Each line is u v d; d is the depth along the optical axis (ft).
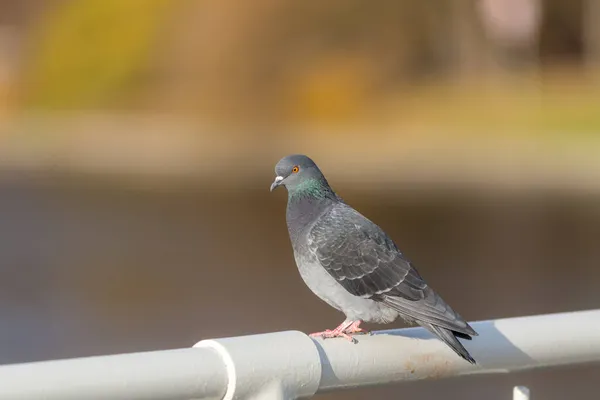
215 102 140.15
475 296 44.27
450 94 130.11
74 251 54.80
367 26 140.05
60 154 110.93
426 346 8.61
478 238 60.80
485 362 8.89
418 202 77.30
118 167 100.42
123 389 6.80
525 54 136.05
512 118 118.32
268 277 47.91
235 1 144.46
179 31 146.82
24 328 37.78
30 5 161.38
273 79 139.85
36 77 156.15
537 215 70.03
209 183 89.92
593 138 108.47
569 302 42.86
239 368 7.25
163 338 36.65
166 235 61.11
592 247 56.49
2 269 49.14
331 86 135.13
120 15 151.33
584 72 131.95
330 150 112.16
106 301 42.22
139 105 144.36
